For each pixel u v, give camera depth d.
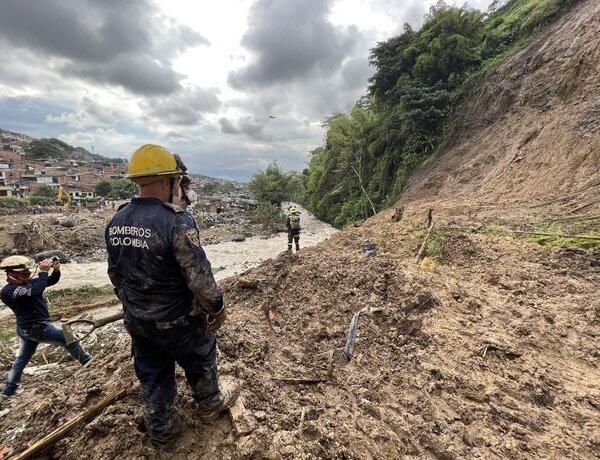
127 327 2.26
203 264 2.11
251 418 2.66
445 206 12.66
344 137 31.08
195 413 2.71
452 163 18.00
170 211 2.16
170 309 2.16
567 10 18.39
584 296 5.06
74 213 33.66
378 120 27.94
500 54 21.19
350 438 2.76
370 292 5.33
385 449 2.74
